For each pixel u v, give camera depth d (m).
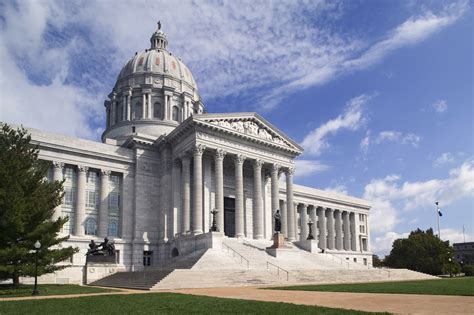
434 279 62.59
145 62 110.69
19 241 44.19
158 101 105.25
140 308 24.17
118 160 75.88
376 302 26.86
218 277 47.22
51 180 68.81
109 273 58.72
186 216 70.69
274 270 55.62
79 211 70.38
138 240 73.50
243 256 60.81
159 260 73.50
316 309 22.39
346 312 20.94
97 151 73.69
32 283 59.66
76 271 66.06
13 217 41.75
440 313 21.05
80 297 32.62
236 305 24.70
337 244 120.00
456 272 113.38
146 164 78.00
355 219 126.38
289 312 21.19
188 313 21.58
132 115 104.50
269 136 81.81
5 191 42.50
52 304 27.28
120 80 110.19
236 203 74.19
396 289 38.00
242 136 75.94
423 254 111.31
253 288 41.56
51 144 69.06
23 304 27.53
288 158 84.06
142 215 75.25
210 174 77.25
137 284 46.38
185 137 74.38
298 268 60.94
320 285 44.88
